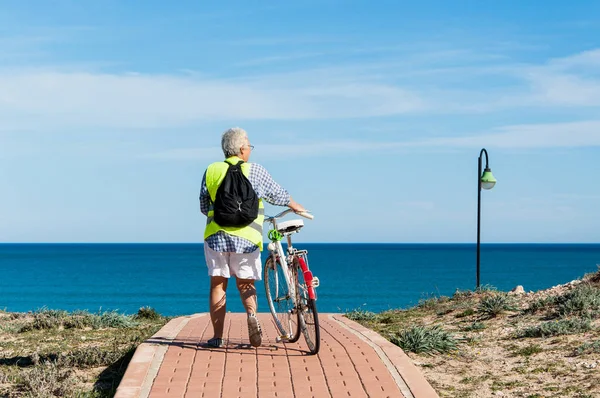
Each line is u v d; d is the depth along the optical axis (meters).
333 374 6.88
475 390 7.10
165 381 6.61
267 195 7.71
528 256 196.75
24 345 9.94
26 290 65.06
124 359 8.46
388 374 6.88
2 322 12.53
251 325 7.75
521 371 7.75
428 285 69.75
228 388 6.42
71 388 7.02
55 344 9.98
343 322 10.88
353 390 6.37
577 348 8.39
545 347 8.77
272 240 8.34
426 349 8.88
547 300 11.18
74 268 120.62
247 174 7.65
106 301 52.00
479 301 12.68
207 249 7.80
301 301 7.89
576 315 10.19
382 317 12.90
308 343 7.76
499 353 8.77
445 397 6.85
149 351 7.74
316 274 97.06
